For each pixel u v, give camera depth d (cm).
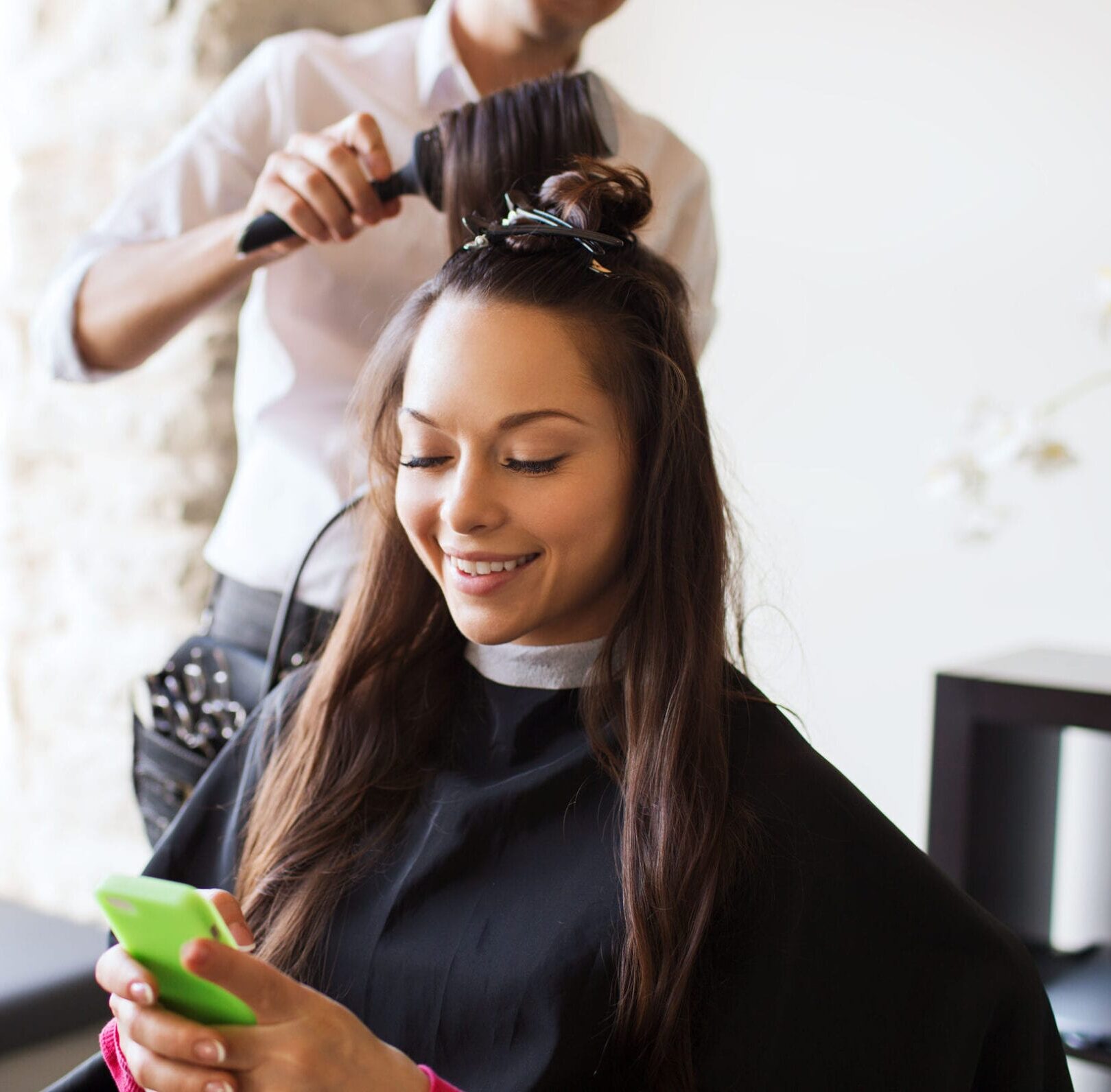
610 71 224
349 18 190
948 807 145
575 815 77
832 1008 71
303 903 81
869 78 198
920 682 198
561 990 71
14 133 203
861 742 204
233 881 92
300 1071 56
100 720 202
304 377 125
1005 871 157
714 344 215
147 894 53
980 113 189
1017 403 189
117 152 192
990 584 192
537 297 73
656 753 75
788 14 205
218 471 190
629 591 78
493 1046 72
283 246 109
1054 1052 76
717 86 213
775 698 154
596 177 81
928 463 196
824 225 204
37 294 202
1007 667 150
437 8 124
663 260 85
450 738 85
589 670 81
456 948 75
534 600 75
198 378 188
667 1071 69
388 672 88
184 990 56
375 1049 59
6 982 150
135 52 188
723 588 79
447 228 99
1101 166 180
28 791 212
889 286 198
